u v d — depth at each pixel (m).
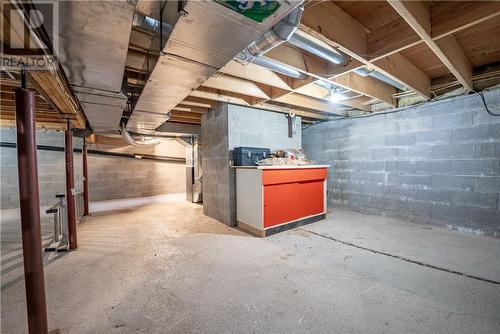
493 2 1.45
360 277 1.97
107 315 1.53
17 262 2.36
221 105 3.71
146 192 6.55
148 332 1.38
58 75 1.62
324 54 1.94
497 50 2.45
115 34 1.21
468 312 1.51
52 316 1.52
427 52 2.50
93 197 5.80
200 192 5.82
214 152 3.98
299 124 4.43
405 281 1.90
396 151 3.80
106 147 5.97
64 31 1.17
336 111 4.22
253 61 2.07
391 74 2.41
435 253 2.44
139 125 3.66
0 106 2.80
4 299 1.73
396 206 3.82
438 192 3.34
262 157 3.61
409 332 1.35
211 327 1.42
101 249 2.68
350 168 4.48
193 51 1.45
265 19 1.17
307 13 1.55
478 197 2.97
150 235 3.17
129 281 1.96
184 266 2.22
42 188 5.12
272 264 2.24
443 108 3.26
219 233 3.21
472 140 3.01
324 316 1.50
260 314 1.53
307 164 3.67
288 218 3.31
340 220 3.79
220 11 1.10
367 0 1.66
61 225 3.02
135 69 2.30
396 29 1.82
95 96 2.11
